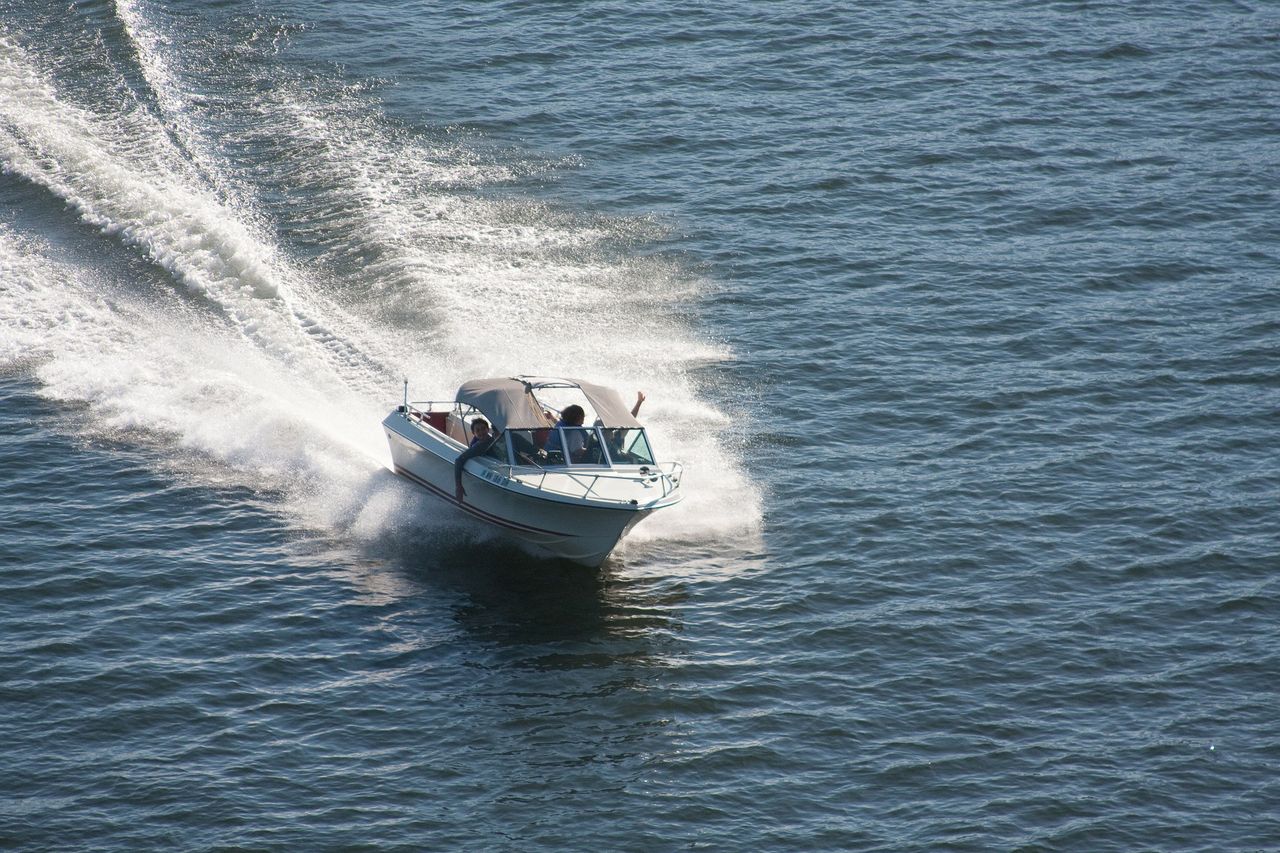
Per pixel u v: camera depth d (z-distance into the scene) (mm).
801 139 180250
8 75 186750
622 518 103375
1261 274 152375
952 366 136250
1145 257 155500
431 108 185000
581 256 155125
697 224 161750
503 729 89312
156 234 153875
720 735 89250
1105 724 90938
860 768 86688
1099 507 115125
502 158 174500
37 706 89875
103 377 131000
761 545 110438
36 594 101438
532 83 192875
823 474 120062
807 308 146250
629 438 109500
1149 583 105688
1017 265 153875
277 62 194750
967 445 124250
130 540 108562
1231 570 107125
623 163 174375
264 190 164750
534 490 103500
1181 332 141750
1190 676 95500
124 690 91750
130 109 179750
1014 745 88812
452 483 110625
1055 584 105500
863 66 199750
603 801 83500
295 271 149250
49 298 142625
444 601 102688
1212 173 173500
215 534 109938
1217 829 82312
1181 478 119250
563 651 97188
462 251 154875
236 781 84250
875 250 156750
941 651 97688
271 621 99500
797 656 97000
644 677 94562
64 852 78500
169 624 98750
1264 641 99062
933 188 169500
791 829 81750
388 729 89125
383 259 151875
